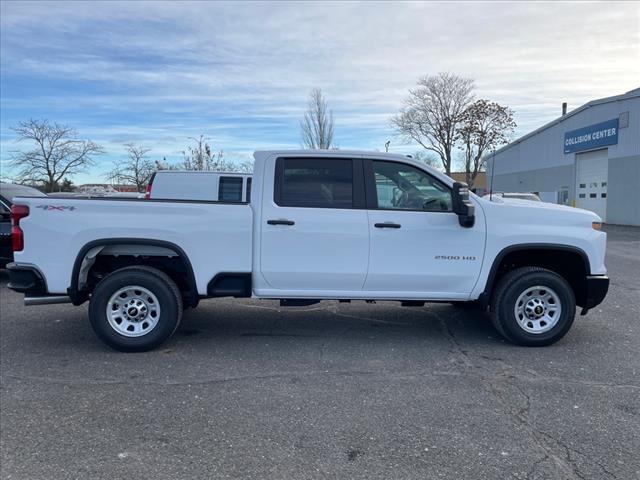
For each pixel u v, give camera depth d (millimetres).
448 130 48688
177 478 3010
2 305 7469
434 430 3580
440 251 5266
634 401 4051
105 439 3467
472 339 5711
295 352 5277
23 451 3312
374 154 5352
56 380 4520
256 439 3463
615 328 6148
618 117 26328
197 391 4270
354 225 5207
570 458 3219
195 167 40312
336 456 3246
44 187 40875
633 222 25531
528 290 5332
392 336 5836
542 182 35125
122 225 5109
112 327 5215
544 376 4586
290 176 5289
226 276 5234
